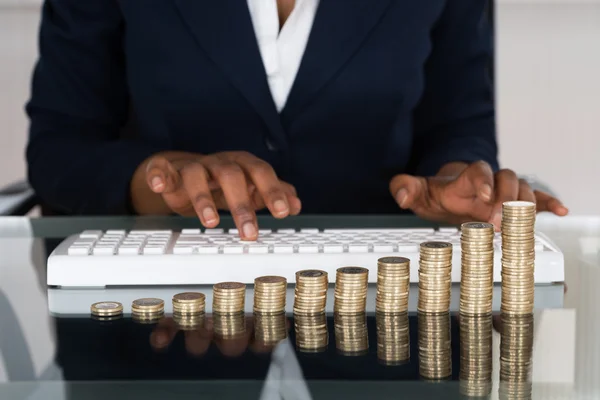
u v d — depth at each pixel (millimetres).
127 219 1254
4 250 1046
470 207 1172
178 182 1135
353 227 1189
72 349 631
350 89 1595
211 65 1579
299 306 756
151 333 683
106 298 819
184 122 1618
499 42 5410
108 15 1687
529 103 4961
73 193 1443
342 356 611
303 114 1597
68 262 865
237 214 995
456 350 629
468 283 749
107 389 544
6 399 542
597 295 828
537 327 705
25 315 749
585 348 641
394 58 1599
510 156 4574
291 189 1153
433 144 1747
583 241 1074
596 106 4953
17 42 5426
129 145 1469
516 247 740
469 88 1750
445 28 1766
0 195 1575
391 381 554
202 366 585
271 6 1560
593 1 5844
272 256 878
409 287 831
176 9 1573
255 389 544
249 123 1609
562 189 4324
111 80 1733
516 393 536
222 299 755
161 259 874
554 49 5359
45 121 1649
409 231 1022
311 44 1561
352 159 1651
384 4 1588
